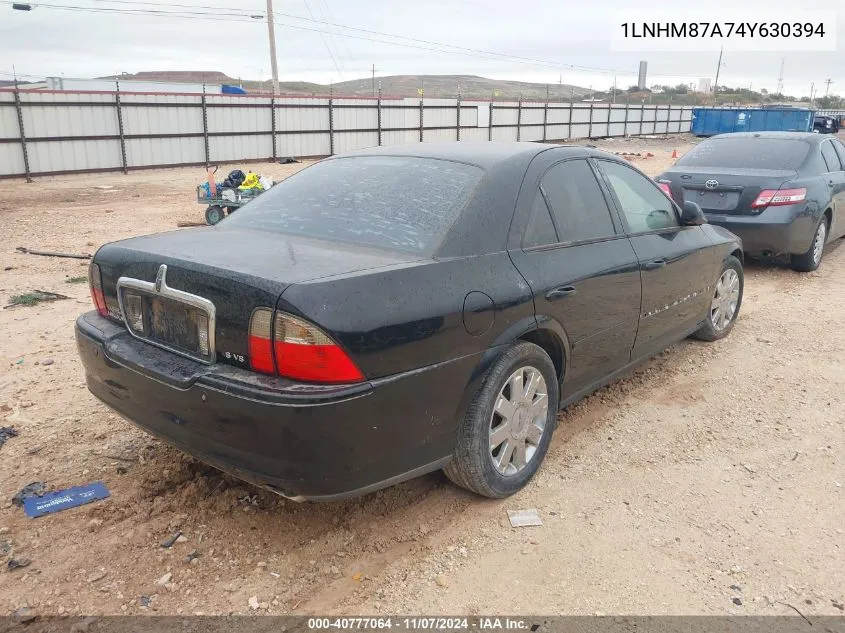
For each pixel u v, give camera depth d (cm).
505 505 337
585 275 361
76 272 814
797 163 826
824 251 1015
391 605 269
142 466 364
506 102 3778
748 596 277
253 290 256
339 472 262
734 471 374
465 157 357
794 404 463
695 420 437
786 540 313
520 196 339
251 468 264
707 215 810
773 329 626
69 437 395
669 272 447
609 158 429
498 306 306
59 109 2170
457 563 294
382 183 348
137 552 296
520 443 342
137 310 306
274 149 2808
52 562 288
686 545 309
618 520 327
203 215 1374
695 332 567
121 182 2092
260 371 259
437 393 286
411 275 278
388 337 263
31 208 1481
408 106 3247
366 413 260
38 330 585
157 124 2434
